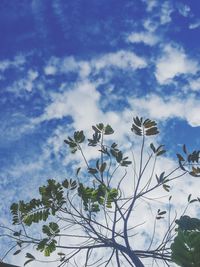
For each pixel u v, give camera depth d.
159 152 5.69
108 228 5.00
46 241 5.59
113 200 5.38
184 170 5.61
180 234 3.57
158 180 5.48
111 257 4.86
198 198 5.21
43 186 5.88
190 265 3.45
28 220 5.88
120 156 6.00
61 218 5.45
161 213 5.51
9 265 3.67
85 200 5.73
